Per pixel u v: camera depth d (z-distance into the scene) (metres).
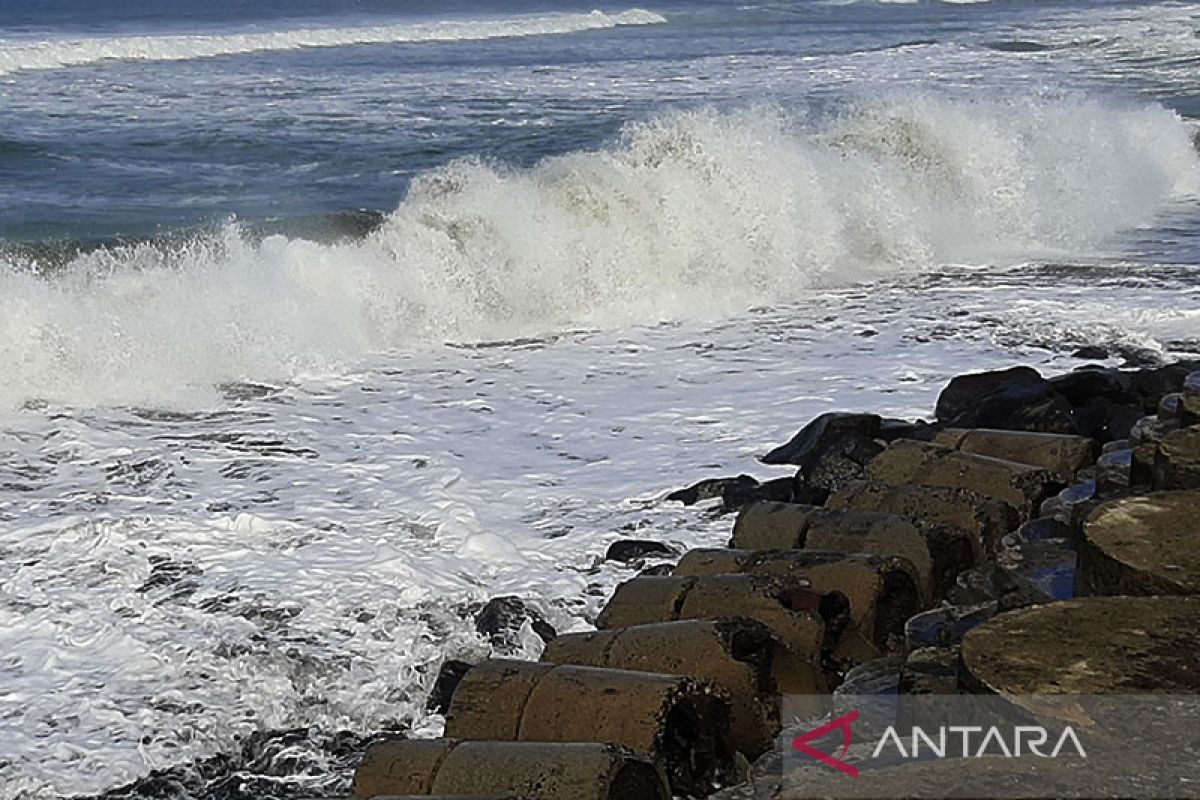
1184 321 25.36
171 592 14.16
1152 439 11.20
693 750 10.10
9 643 13.02
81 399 20.91
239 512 16.34
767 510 13.74
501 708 10.18
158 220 31.72
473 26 99.25
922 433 17.27
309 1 124.62
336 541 15.49
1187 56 70.06
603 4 133.62
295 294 24.39
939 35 91.19
